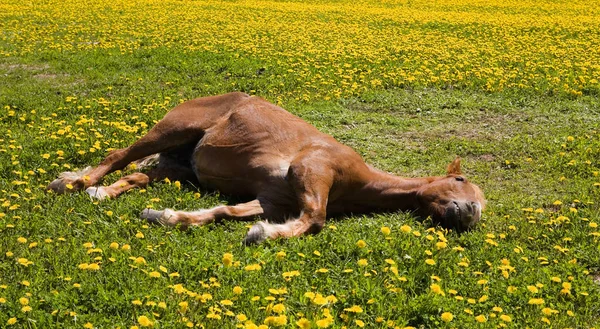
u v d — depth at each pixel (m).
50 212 6.12
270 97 11.74
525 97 12.07
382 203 6.65
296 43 18.05
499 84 12.80
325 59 15.24
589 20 25.78
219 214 6.13
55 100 11.02
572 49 17.95
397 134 9.88
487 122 10.66
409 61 15.28
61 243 5.45
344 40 19.06
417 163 8.61
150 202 6.45
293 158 6.50
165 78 13.03
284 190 6.40
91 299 4.51
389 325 4.32
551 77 13.61
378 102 11.55
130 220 6.04
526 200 7.29
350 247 5.49
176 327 4.20
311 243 5.55
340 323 4.42
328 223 6.30
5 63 14.82
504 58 16.12
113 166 7.14
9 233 5.60
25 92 11.81
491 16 27.06
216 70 13.90
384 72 13.93
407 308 4.61
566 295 5.02
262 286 4.80
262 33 20.17
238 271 4.97
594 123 10.56
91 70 13.80
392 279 5.00
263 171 6.50
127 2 28.52
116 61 14.63
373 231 5.97
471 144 9.27
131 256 5.11
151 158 7.61
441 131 10.08
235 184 6.78
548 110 11.30
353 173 6.50
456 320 4.55
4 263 5.03
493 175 8.23
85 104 10.53
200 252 5.33
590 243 6.06
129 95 11.59
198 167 7.03
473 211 6.25
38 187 6.76
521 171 8.35
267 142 6.62
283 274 4.72
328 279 4.94
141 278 4.81
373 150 9.04
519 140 9.55
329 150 6.47
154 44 17.27
